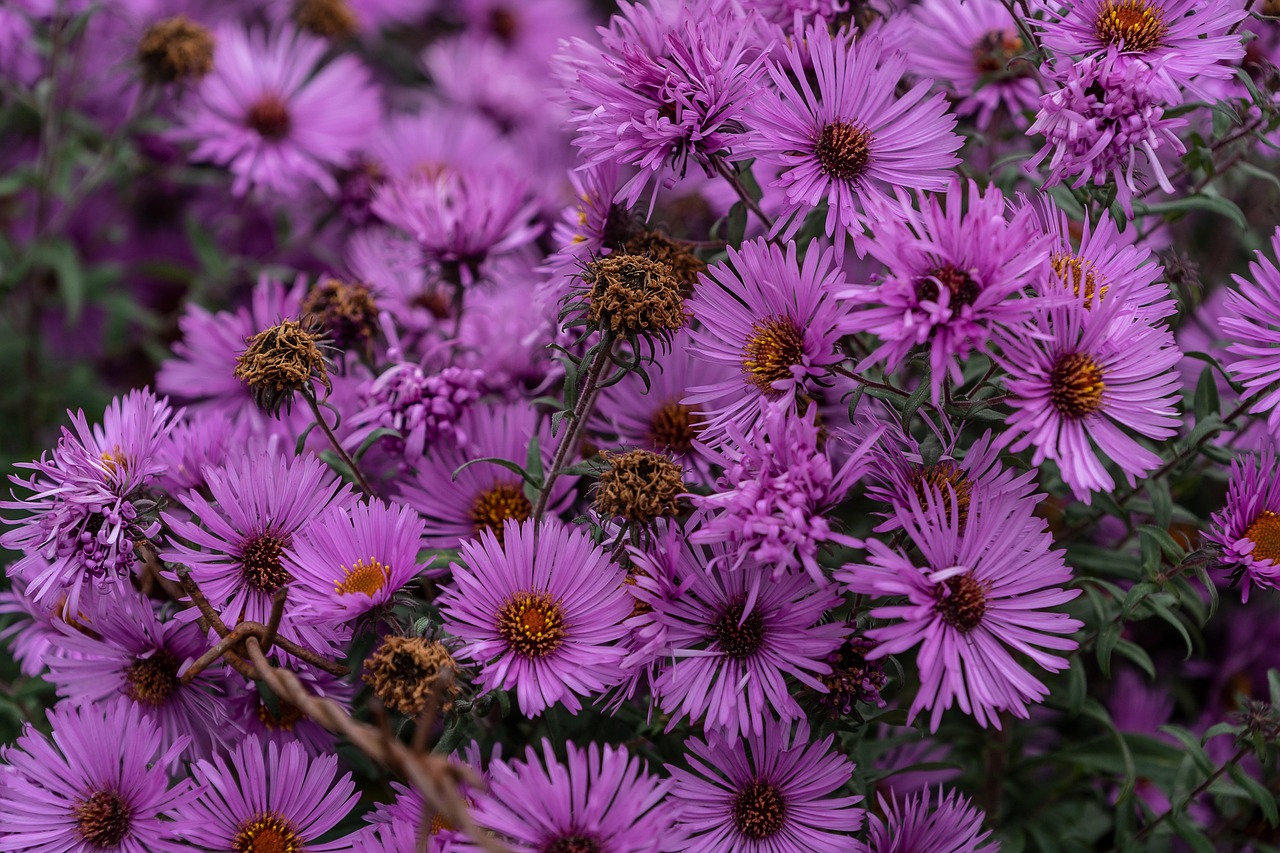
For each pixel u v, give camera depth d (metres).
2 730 0.73
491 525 0.69
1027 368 0.63
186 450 0.69
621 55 0.67
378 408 0.69
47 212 0.86
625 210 0.69
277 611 0.63
